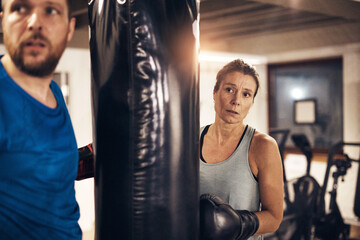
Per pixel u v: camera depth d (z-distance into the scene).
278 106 6.49
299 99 6.26
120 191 1.08
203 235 1.25
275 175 1.40
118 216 1.09
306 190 2.95
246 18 4.05
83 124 5.32
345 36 5.08
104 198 1.11
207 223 1.24
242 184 1.44
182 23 1.10
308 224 2.89
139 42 1.05
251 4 3.43
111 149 1.09
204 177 1.50
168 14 1.08
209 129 1.59
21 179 0.98
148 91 1.06
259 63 6.50
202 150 1.55
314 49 5.95
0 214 0.97
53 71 1.04
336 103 5.86
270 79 6.56
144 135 1.06
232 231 1.24
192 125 1.14
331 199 3.33
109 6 1.09
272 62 6.50
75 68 5.25
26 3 0.95
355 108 5.51
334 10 3.12
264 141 1.43
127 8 1.05
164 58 1.07
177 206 1.10
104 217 1.12
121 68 1.06
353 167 5.35
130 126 1.06
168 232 1.08
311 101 6.11
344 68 5.62
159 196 1.07
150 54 1.05
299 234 2.88
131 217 1.07
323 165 5.73
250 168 1.45
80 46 4.65
